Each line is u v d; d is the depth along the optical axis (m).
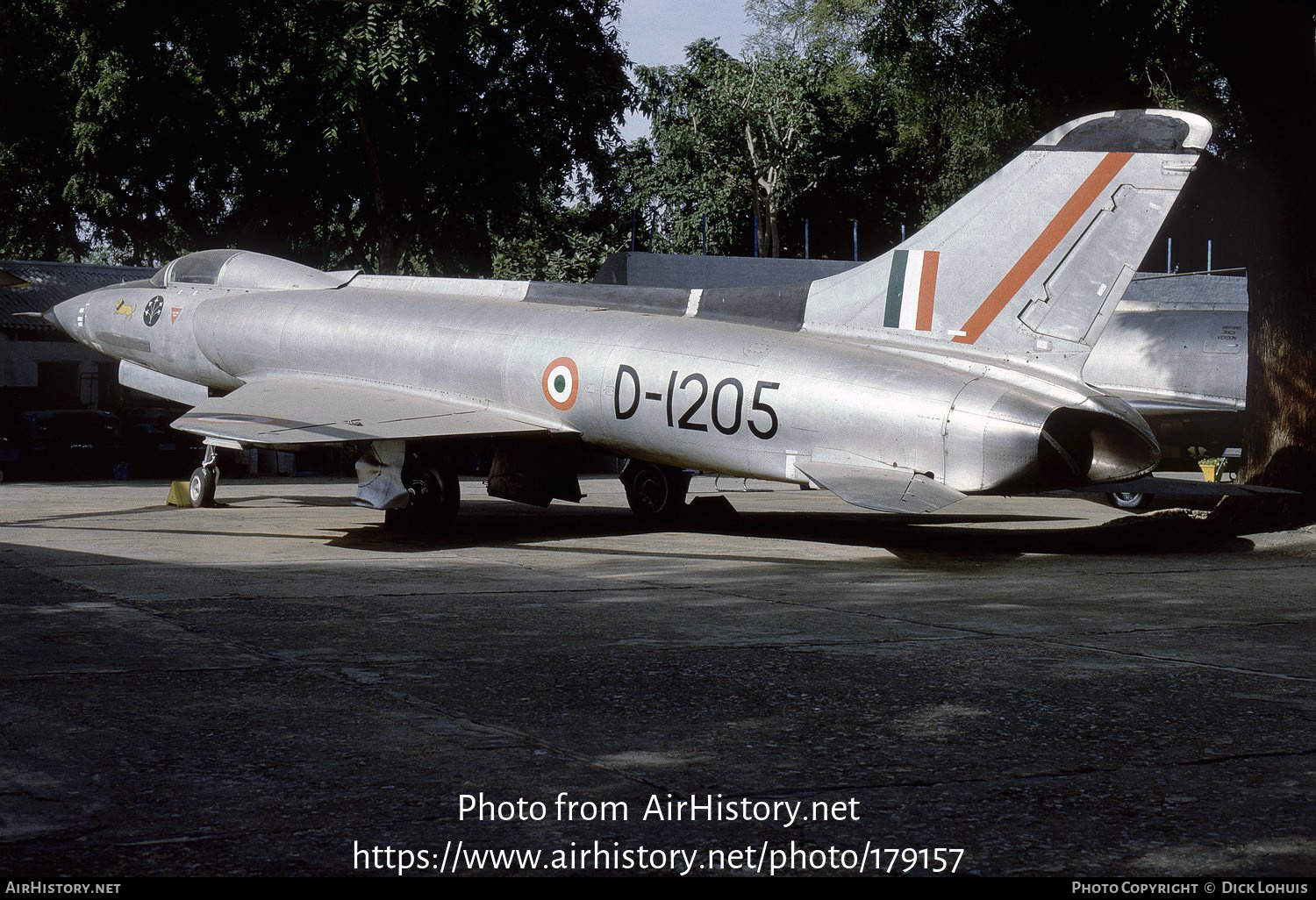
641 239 49.28
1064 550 11.83
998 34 18.72
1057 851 3.55
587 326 12.69
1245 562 10.95
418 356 13.73
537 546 11.98
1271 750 4.62
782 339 11.52
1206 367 20.34
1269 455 13.39
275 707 5.15
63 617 7.34
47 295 27.61
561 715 5.10
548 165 32.09
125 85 30.59
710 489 21.56
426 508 12.98
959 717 5.11
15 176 34.41
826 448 10.79
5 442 23.81
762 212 49.12
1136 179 10.25
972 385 10.27
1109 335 21.77
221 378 16.09
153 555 10.73
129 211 34.69
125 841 3.54
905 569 10.33
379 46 26.62
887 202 52.50
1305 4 12.82
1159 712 5.21
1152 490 11.04
